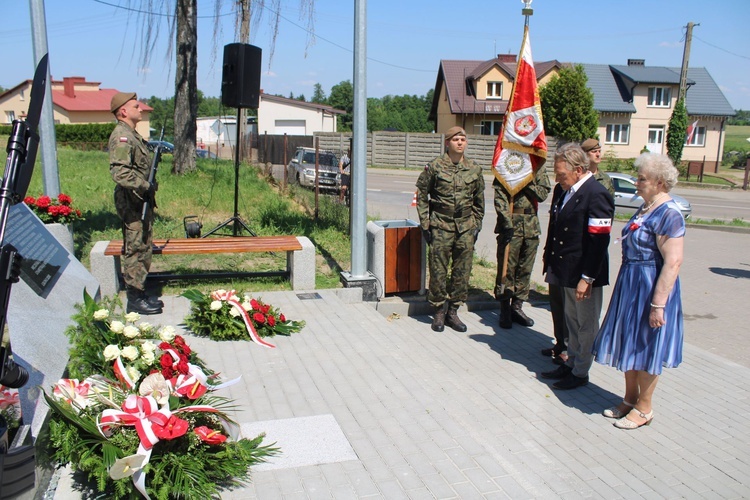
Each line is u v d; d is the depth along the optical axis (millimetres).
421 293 7562
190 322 5988
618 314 4438
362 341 6066
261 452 3846
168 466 3326
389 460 3930
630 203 18141
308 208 13344
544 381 5289
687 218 17953
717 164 44500
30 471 2828
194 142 16938
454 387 5094
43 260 5012
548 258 5367
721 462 4059
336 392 4895
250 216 11875
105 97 52094
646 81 42656
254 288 7559
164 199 12688
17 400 3283
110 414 3316
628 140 43938
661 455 4129
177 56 16422
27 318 4129
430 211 6398
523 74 6422
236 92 8391
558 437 4324
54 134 8102
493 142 35531
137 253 6293
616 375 5496
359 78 7004
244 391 4836
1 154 22094
